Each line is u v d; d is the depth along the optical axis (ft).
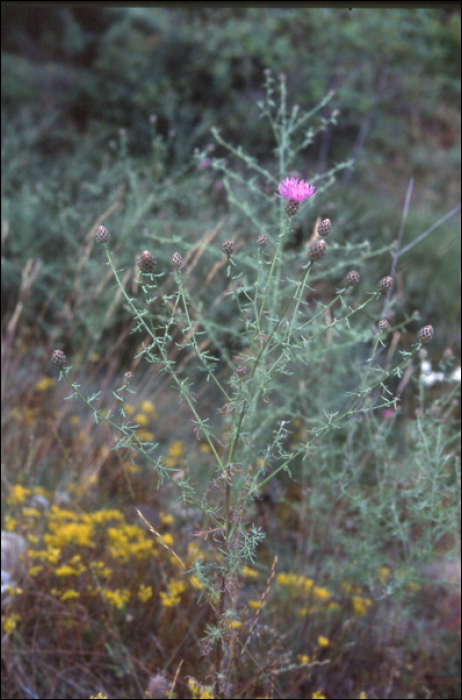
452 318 12.48
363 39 23.70
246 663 6.61
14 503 7.69
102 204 14.06
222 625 5.13
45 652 6.58
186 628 6.68
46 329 11.85
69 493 8.79
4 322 11.92
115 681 6.73
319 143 22.25
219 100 21.98
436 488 6.66
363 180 22.20
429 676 7.44
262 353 4.81
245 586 8.18
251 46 22.18
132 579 7.23
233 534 5.01
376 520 7.23
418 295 13.00
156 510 8.63
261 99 21.59
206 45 22.36
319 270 10.16
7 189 13.93
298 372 9.84
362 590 7.79
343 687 7.10
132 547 7.07
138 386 10.78
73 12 24.91
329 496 8.50
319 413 8.01
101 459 8.53
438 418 7.53
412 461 7.31
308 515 8.35
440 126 23.54
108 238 4.50
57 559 6.88
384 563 7.39
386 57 23.77
